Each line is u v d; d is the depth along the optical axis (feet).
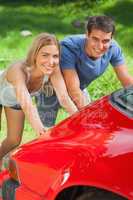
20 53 44.42
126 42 49.06
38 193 15.05
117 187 13.17
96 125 15.47
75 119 16.31
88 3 61.57
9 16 58.29
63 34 51.65
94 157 14.01
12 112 20.61
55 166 14.60
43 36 18.54
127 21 55.83
